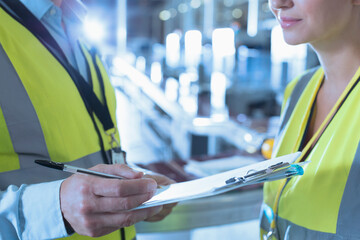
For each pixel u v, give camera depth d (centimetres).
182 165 184
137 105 454
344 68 79
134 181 61
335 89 83
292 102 100
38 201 64
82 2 103
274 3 76
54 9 91
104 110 95
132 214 65
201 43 620
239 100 484
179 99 438
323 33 73
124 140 374
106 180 61
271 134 235
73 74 89
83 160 85
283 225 82
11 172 72
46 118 76
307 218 75
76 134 83
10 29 77
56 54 86
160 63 743
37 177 75
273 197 91
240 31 543
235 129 262
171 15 838
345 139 71
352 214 68
